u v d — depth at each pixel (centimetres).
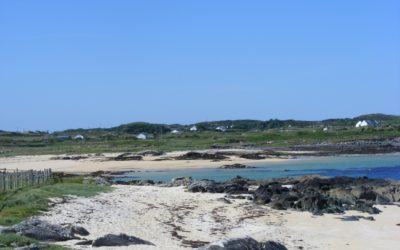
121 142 15112
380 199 4400
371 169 8075
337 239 2898
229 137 15462
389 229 3212
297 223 3375
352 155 10631
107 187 4794
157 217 3338
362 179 5403
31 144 15625
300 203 3941
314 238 2908
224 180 6725
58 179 5428
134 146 13575
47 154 11862
